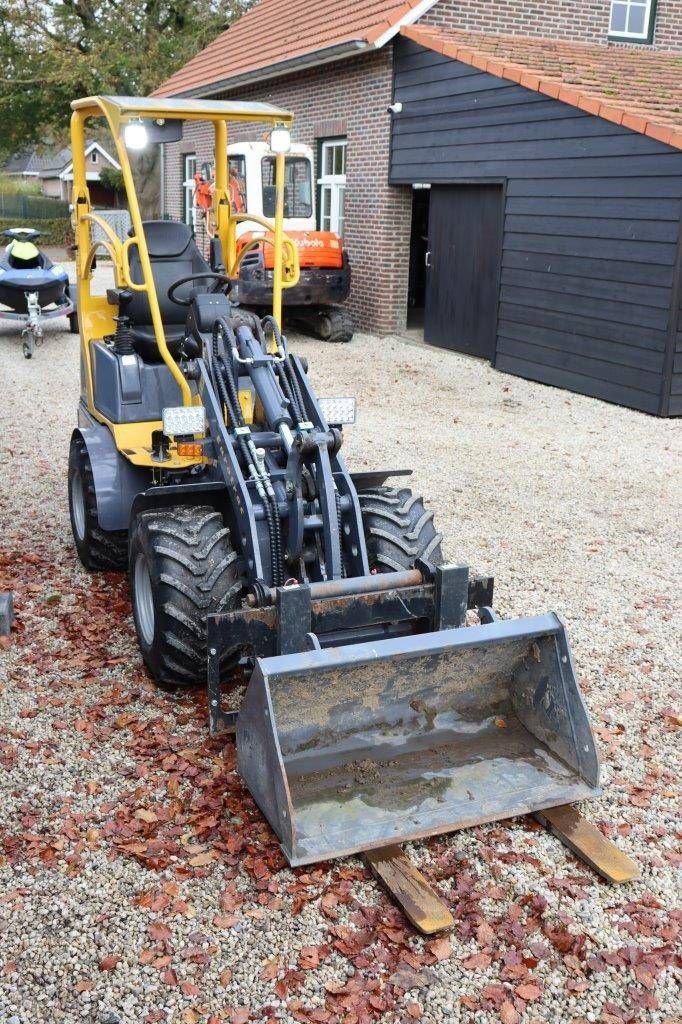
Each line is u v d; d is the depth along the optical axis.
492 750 3.84
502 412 10.43
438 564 4.31
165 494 4.29
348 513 4.32
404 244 14.61
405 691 3.79
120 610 5.37
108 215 20.78
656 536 6.80
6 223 40.16
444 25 13.65
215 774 3.89
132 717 4.28
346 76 14.88
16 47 31.33
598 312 10.78
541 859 3.48
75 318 14.45
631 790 3.88
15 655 4.84
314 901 3.25
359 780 3.64
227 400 4.56
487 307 12.80
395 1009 2.85
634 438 9.44
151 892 3.26
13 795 3.74
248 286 13.02
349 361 13.00
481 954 3.05
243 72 16.61
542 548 6.49
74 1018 2.79
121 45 30.61
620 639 5.19
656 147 9.66
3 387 11.10
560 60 12.66
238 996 2.88
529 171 11.48
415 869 3.32
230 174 11.91
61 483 7.62
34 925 3.12
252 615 3.65
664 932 3.15
